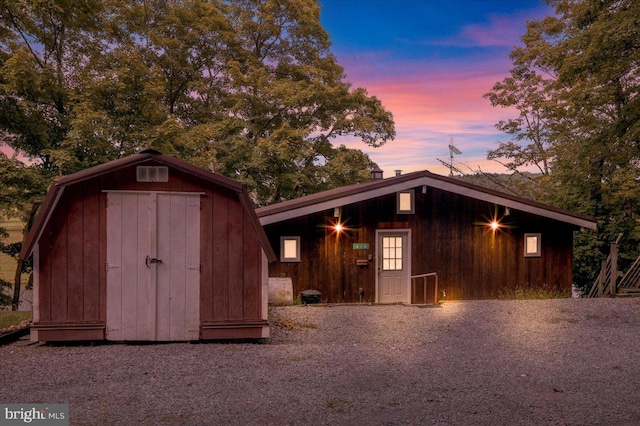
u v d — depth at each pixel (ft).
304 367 21.89
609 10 56.90
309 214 46.32
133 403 17.20
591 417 16.33
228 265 26.05
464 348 25.93
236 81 78.07
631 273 48.80
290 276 45.80
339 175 80.89
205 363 22.08
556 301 41.45
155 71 68.54
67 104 53.93
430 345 26.58
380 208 47.75
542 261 50.88
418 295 48.32
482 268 49.65
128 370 20.88
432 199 48.78
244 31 87.97
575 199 68.28
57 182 24.08
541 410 16.96
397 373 21.25
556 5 72.95
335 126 83.97
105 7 72.18
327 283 46.47
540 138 88.99
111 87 53.93
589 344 26.78
